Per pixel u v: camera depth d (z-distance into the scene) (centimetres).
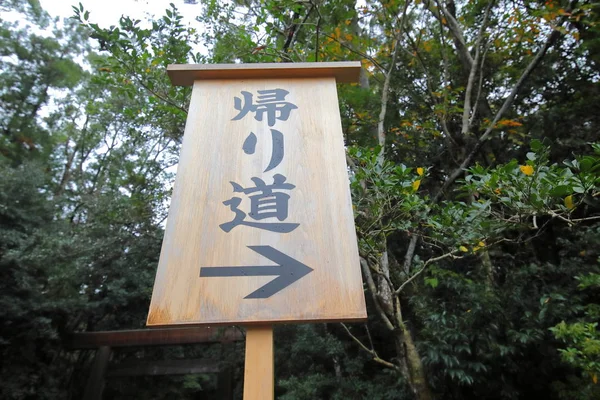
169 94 447
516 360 429
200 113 226
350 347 635
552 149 585
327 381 528
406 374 361
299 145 213
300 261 170
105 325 890
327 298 160
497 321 414
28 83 1016
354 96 553
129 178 937
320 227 182
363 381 532
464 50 658
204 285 162
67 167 1197
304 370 617
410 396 461
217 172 200
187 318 154
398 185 290
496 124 560
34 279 689
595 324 329
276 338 658
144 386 882
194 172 200
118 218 886
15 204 744
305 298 160
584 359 322
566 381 415
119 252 888
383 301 383
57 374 771
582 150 563
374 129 598
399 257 630
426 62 752
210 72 244
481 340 414
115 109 997
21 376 665
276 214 185
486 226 275
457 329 413
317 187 196
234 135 217
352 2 571
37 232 720
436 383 429
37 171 802
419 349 424
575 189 188
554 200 212
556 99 670
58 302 714
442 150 673
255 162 205
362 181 332
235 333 774
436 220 315
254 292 161
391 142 677
